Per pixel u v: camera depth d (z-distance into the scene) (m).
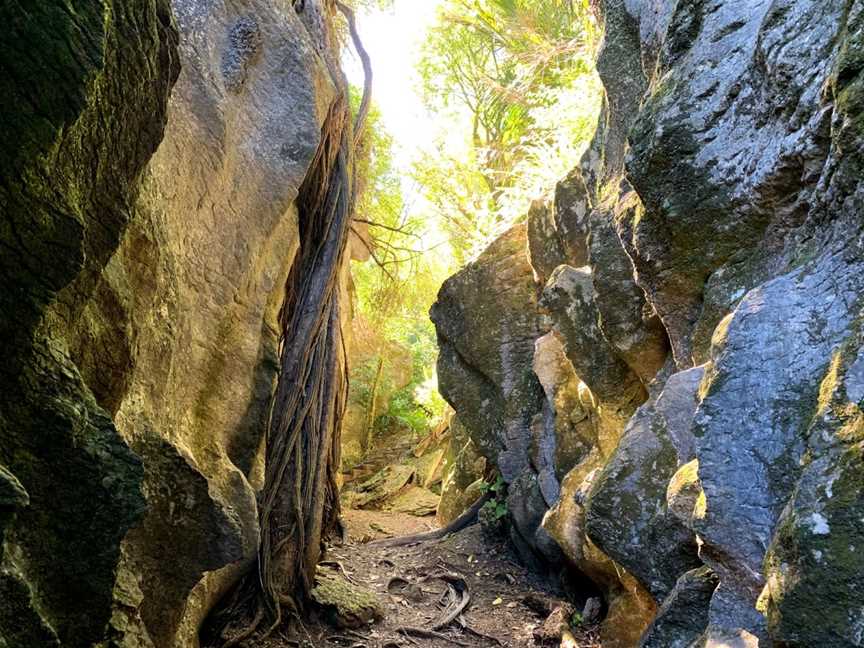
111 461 2.08
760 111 3.31
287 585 5.96
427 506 12.06
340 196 6.49
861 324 2.18
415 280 13.88
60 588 2.06
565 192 7.07
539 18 11.89
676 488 3.12
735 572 2.65
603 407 5.71
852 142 2.44
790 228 3.20
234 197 4.28
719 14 3.78
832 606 1.96
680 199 3.70
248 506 4.16
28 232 1.81
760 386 2.56
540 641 5.83
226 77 4.15
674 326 4.02
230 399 4.45
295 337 6.27
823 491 2.04
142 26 2.21
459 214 13.95
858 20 2.51
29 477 1.92
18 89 1.73
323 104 5.24
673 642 3.32
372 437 16.66
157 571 3.33
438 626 6.21
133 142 2.33
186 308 3.81
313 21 6.06
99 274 2.28
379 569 7.78
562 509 5.93
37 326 1.90
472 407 8.83
